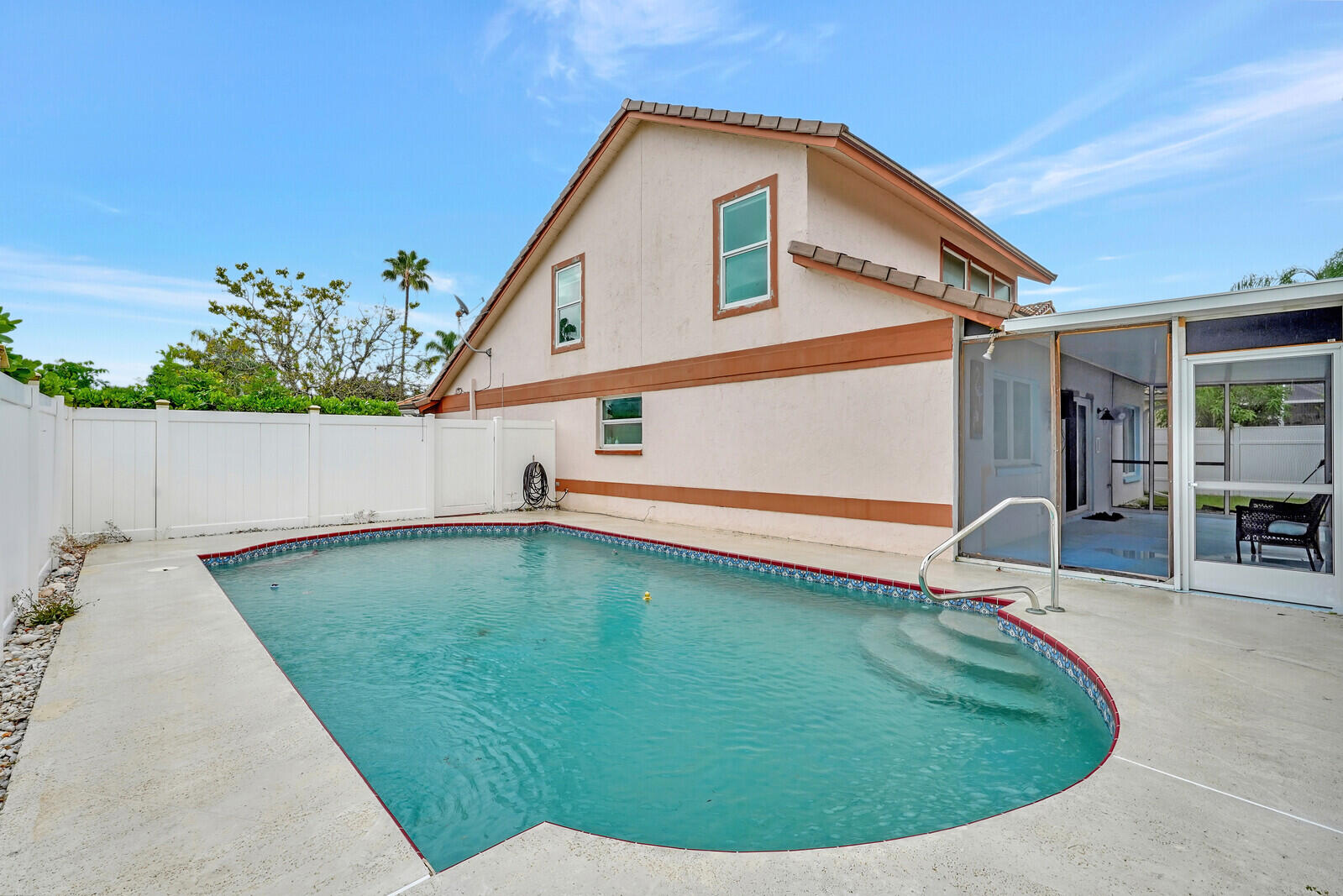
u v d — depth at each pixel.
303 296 27.64
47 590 5.57
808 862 2.00
